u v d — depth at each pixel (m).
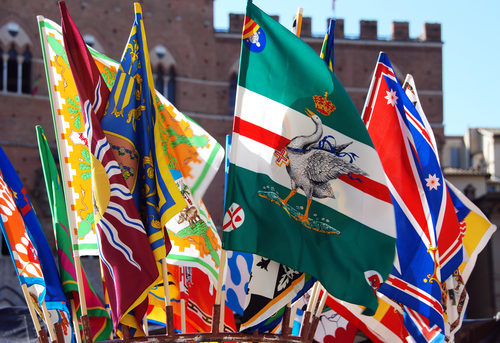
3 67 37.31
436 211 9.50
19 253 7.30
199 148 9.03
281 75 7.41
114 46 39.69
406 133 9.27
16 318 12.40
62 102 7.98
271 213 7.00
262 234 6.90
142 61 7.53
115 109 7.34
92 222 7.98
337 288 6.78
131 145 7.29
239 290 9.23
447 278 9.42
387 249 6.97
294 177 7.16
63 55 8.13
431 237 8.83
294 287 7.29
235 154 7.10
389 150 9.16
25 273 7.27
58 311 7.95
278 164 7.19
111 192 6.88
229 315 9.36
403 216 8.97
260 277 7.19
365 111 9.35
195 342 7.19
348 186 7.17
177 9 41.47
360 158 7.23
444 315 9.35
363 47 43.06
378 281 6.85
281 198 7.07
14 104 37.09
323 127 7.31
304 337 7.38
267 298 7.14
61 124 7.89
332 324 10.18
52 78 7.98
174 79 40.75
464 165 57.50
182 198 7.30
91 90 7.36
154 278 6.71
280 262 6.82
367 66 42.94
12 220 7.39
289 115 7.33
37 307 7.68
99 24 39.53
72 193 7.88
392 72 9.37
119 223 6.81
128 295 6.55
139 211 7.20
